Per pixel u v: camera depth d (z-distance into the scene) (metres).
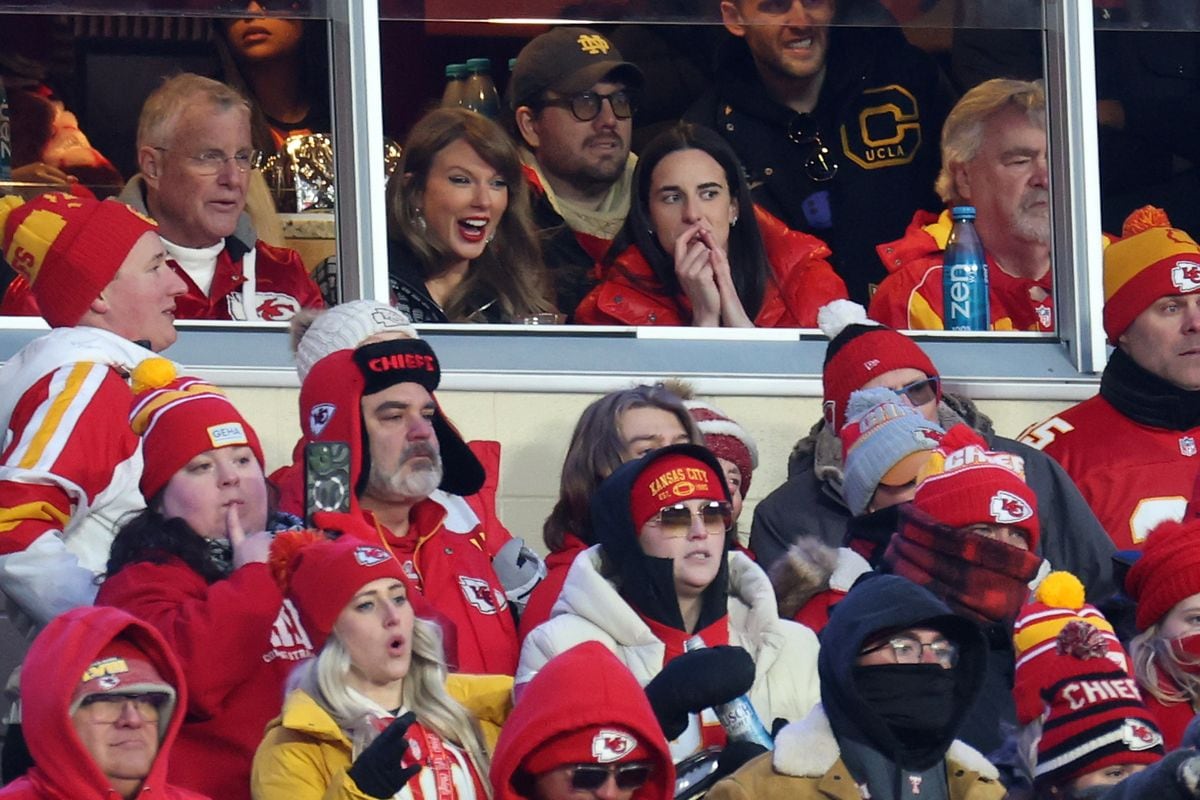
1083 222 27.25
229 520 19.56
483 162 25.61
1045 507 23.84
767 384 25.84
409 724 17.41
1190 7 27.67
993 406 26.47
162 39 25.06
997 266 27.39
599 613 19.69
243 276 25.12
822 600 21.47
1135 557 22.06
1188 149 28.80
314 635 18.39
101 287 21.69
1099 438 25.17
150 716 17.05
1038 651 18.89
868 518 21.59
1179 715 20.56
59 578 19.47
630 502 19.86
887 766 17.16
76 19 24.84
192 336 24.86
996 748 18.98
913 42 27.27
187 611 18.75
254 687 18.95
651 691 17.66
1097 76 27.94
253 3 25.08
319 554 18.56
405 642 18.30
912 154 27.25
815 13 26.80
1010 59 27.47
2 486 19.77
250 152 25.14
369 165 25.25
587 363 25.66
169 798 17.23
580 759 16.75
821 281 26.89
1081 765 18.42
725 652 17.70
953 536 19.86
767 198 26.84
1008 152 27.31
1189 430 25.20
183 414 19.83
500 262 25.81
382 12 25.38
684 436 21.81
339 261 25.33
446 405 25.19
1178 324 24.92
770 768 17.34
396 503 21.30
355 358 21.22
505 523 25.20
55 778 16.66
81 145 24.92
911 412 21.94
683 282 26.39
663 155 26.38
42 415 20.12
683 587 19.77
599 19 26.20
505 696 19.12
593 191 26.17
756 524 23.23
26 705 16.86
